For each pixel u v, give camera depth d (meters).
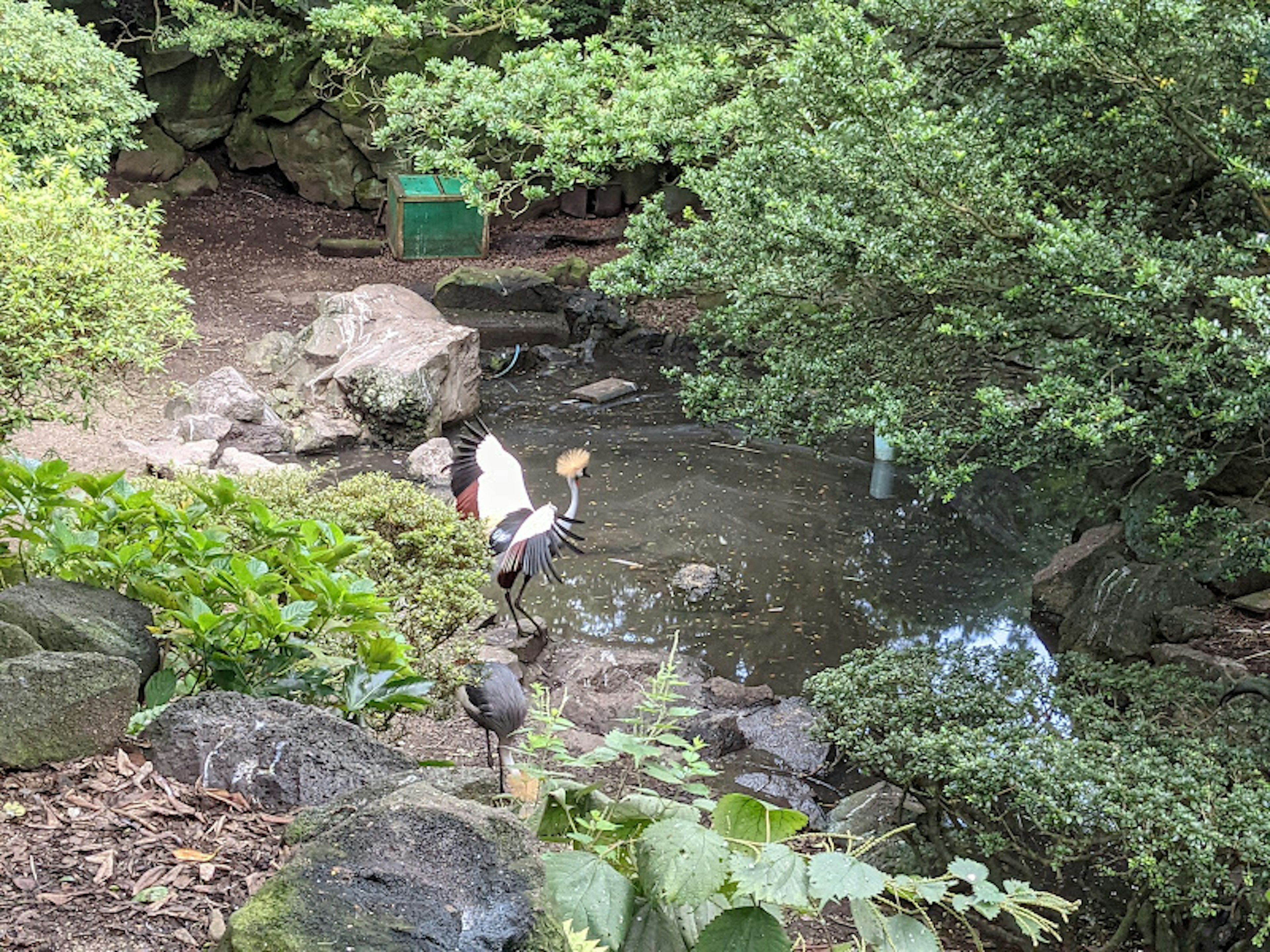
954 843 6.59
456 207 19.42
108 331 7.14
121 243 7.38
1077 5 5.80
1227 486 9.32
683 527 11.36
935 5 7.63
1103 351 6.55
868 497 12.32
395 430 13.34
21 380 7.10
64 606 4.24
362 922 2.42
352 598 4.41
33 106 11.69
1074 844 5.78
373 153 21.02
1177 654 8.25
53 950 2.71
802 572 10.62
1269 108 6.45
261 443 12.73
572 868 2.69
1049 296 6.27
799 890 2.55
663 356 16.64
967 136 6.57
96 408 12.36
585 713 8.01
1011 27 7.95
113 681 3.68
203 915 2.91
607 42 12.59
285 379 14.16
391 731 6.36
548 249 20.62
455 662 7.21
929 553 11.10
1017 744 6.08
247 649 4.45
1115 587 9.03
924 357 7.46
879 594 10.29
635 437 13.80
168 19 19.80
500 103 8.19
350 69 11.96
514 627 9.05
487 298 16.80
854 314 7.52
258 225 20.31
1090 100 7.22
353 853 2.62
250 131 21.12
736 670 9.02
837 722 6.96
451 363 13.70
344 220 21.08
